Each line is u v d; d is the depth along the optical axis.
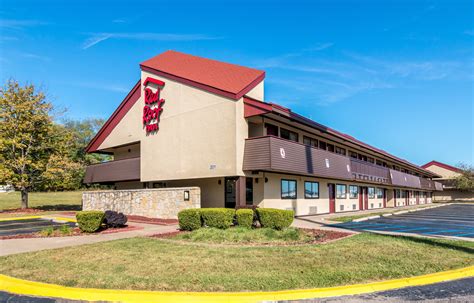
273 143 17.08
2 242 11.28
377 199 37.31
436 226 16.27
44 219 20.84
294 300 5.81
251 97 18.08
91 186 51.03
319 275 6.87
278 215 12.82
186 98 20.17
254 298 5.80
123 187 28.38
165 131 21.36
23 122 25.80
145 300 5.80
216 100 18.50
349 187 30.19
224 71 21.12
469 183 57.81
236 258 8.27
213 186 20.31
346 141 26.52
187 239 11.23
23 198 26.38
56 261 8.24
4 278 7.00
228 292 5.98
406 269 7.41
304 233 12.36
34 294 6.33
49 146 26.84
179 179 20.20
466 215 25.11
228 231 11.95
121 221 14.89
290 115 18.12
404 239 11.04
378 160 37.44
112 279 6.66
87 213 13.30
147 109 22.78
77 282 6.56
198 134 19.23
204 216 13.24
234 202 19.19
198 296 5.82
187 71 21.59
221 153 17.97
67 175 26.78
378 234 12.41
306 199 23.23
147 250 9.31
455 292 6.24
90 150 29.33
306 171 19.45
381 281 6.65
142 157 22.92
